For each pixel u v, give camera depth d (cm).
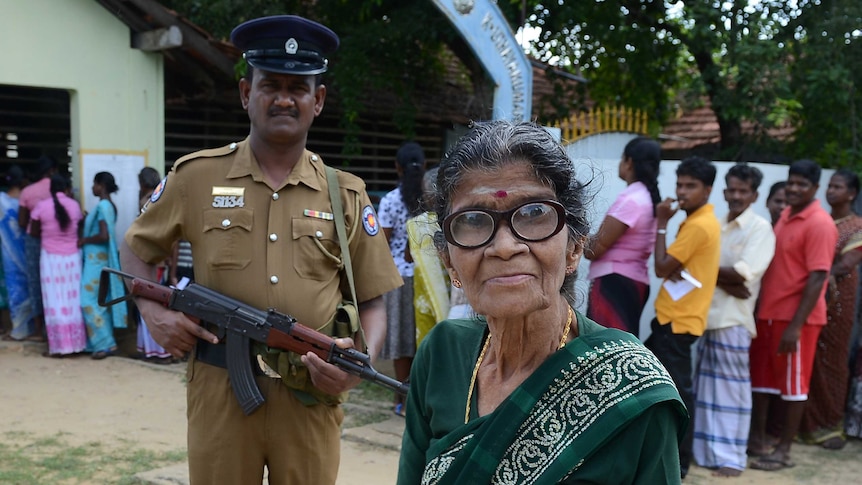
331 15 867
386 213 541
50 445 483
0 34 723
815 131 793
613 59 961
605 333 141
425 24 823
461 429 142
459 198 142
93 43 767
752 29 775
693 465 482
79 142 768
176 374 669
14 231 761
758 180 471
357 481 433
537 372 137
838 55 732
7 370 670
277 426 256
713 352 471
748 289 462
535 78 1062
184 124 886
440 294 478
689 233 429
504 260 135
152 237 266
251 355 254
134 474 436
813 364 518
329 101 886
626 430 130
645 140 446
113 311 725
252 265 256
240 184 259
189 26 765
